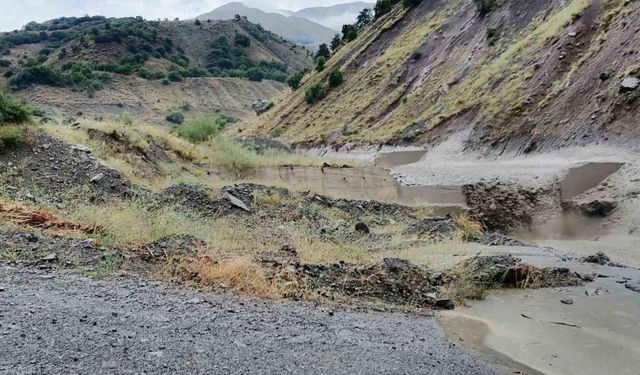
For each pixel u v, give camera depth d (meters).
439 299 7.57
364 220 15.66
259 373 4.20
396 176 27.59
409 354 5.14
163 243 8.03
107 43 143.12
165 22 188.50
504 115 34.31
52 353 3.96
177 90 129.62
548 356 5.50
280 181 21.33
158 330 4.82
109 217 9.20
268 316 5.83
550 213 20.39
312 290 7.30
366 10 98.88
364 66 71.88
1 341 4.01
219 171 21.81
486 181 22.83
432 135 40.75
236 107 129.50
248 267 7.43
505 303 7.77
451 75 51.84
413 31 69.56
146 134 20.44
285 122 73.06
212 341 4.75
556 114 30.00
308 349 4.91
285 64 191.25
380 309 6.98
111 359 4.03
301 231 12.29
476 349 5.66
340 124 59.78
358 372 4.48
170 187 14.08
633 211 18.09
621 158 21.95
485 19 55.25
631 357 5.50
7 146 13.53
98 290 5.77
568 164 23.20
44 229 7.88
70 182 12.88
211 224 11.50
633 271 10.45
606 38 30.56
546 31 38.97
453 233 14.05
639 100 24.73
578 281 9.20
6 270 5.94
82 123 18.34
